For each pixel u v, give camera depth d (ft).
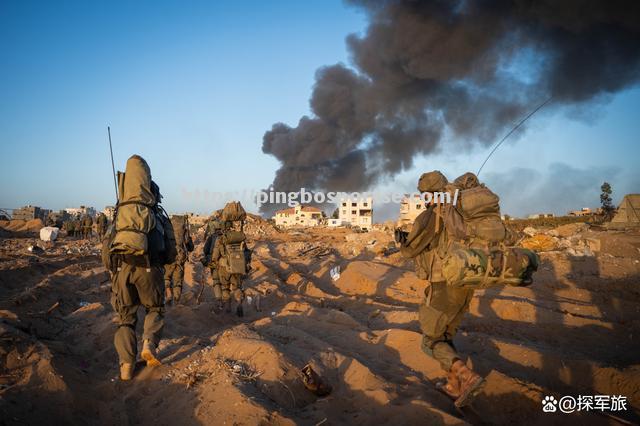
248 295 34.63
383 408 13.10
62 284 36.60
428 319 13.14
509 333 22.40
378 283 39.11
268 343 16.83
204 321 25.98
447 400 13.65
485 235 12.31
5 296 32.81
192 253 72.13
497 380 14.38
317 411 13.21
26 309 27.02
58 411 12.86
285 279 46.26
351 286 40.65
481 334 20.89
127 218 15.31
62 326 23.11
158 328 16.29
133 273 15.61
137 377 15.62
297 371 15.28
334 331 23.17
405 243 13.47
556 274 38.14
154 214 16.14
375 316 27.84
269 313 30.07
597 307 27.14
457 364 12.55
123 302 15.58
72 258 59.57
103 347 19.26
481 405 13.71
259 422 11.68
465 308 13.32
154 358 15.76
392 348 19.24
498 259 11.95
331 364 17.06
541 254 46.55
